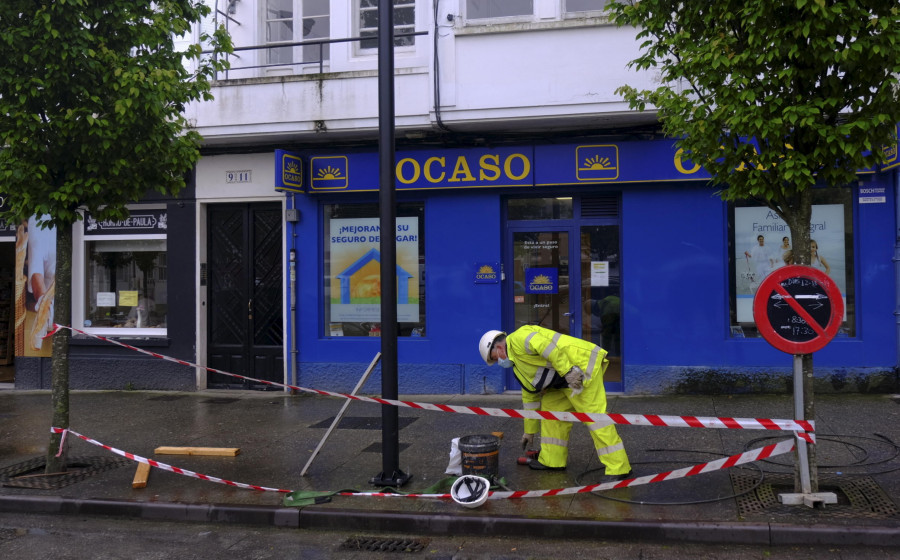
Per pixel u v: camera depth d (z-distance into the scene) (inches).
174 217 450.0
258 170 438.6
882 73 208.4
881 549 191.3
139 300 463.8
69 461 292.4
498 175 396.2
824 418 315.9
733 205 385.1
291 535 222.4
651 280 388.5
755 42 208.4
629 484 222.7
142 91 262.4
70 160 277.3
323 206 434.9
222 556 206.1
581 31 370.6
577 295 406.9
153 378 452.8
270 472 270.8
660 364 387.2
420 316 424.2
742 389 378.3
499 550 204.4
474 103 381.1
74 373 462.9
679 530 202.1
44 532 229.3
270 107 415.2
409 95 394.3
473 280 410.0
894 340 363.3
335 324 435.5
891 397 353.7
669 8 238.1
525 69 376.2
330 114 407.8
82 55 262.7
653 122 377.7
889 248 363.6
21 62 264.7
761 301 212.7
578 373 237.6
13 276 560.4
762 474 237.6
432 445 300.8
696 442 288.5
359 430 332.5
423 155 404.5
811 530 195.2
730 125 213.8
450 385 412.8
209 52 386.0
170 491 253.0
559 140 394.6
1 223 475.5
